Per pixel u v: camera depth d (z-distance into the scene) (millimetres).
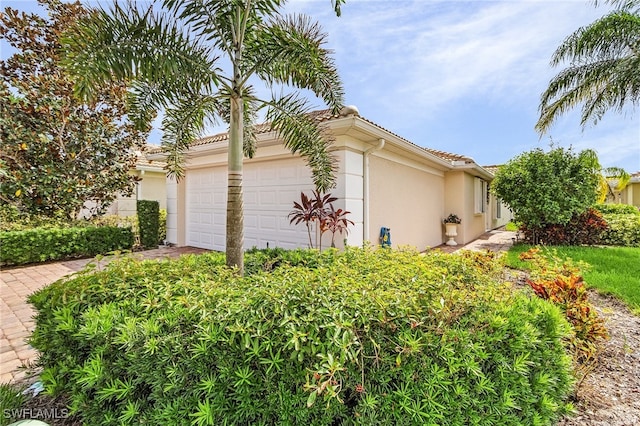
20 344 3891
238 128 3951
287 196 7742
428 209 11172
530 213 11180
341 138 6441
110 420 2102
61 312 2432
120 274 2945
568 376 2484
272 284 2385
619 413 2629
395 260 3611
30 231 8516
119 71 3291
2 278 7152
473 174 13820
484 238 14453
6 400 2652
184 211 10930
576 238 11148
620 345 3791
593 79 9727
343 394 1845
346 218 6508
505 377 2100
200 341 1896
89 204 11500
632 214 13031
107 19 3186
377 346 1839
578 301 3580
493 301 2408
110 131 10789
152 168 13688
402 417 1810
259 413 1799
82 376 2213
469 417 1949
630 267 7188
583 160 10742
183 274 3104
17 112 9117
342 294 2156
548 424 2254
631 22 8648
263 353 1819
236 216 3877
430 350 1942
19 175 9078
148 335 1975
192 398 1853
